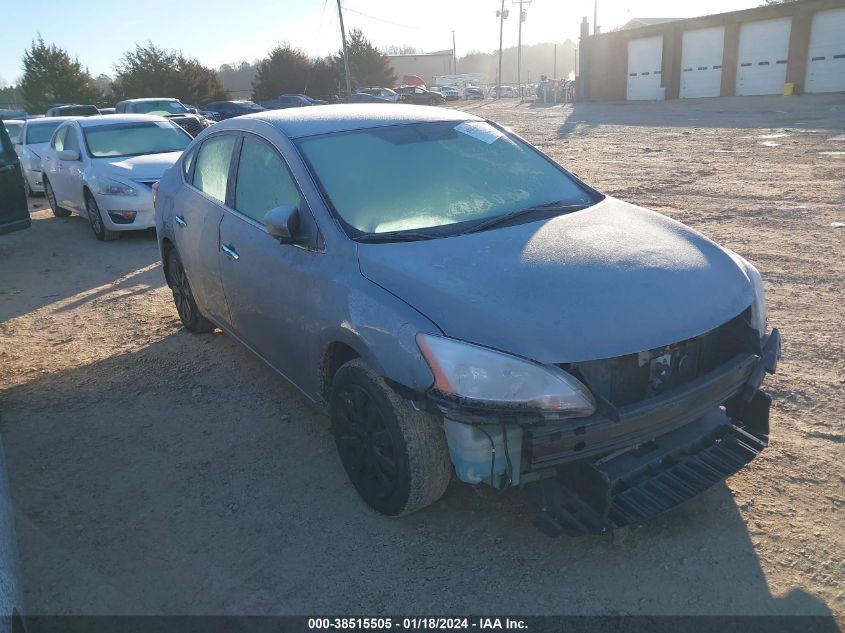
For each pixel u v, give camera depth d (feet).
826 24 95.45
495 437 8.29
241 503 10.78
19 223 24.12
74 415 13.96
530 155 13.42
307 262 10.77
